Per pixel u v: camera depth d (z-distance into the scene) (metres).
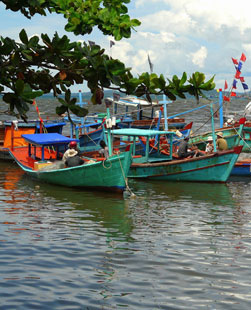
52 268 9.56
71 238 11.96
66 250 10.86
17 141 30.56
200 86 2.85
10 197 17.88
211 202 17.47
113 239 11.95
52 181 21.25
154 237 12.24
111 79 2.61
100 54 2.58
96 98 2.74
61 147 27.75
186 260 10.30
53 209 15.75
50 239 11.80
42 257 10.28
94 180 19.66
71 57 2.62
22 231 12.57
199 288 8.62
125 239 11.97
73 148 21.72
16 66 2.55
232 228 13.30
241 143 32.53
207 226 13.55
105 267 9.72
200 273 9.45
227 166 22.14
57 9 2.78
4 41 2.45
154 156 25.67
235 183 22.42
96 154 28.02
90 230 12.88
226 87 33.19
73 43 2.58
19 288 8.39
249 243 11.73
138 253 10.77
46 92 2.82
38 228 12.96
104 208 16.11
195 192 19.81
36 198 17.83
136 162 24.27
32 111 62.25
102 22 2.67
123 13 2.72
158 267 9.79
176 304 7.85
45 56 2.55
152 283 8.83
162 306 7.74
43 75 2.69
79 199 17.83
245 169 24.34
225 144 24.39
